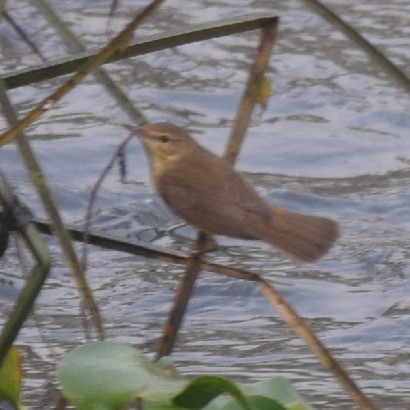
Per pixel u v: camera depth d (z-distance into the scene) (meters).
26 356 9.89
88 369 5.78
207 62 15.94
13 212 6.11
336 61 16.08
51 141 14.12
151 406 5.93
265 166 13.79
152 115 14.60
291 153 14.08
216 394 5.69
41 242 6.09
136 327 10.58
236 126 7.68
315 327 10.77
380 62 6.81
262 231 7.29
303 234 7.34
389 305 11.12
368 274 11.70
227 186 7.50
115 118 14.64
